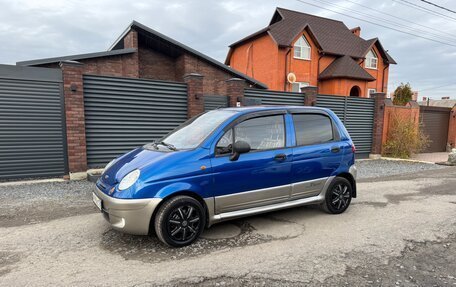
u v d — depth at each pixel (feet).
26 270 10.20
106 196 11.87
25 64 37.06
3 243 12.36
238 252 11.71
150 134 27.66
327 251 11.92
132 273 10.05
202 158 12.50
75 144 23.84
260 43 76.28
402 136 43.96
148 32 44.86
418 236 13.62
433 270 10.62
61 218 15.38
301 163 14.93
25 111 22.79
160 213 11.59
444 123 57.21
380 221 15.51
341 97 40.32
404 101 112.06
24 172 23.27
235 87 31.91
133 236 13.12
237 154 13.05
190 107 28.84
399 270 10.57
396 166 36.11
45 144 23.63
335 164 16.24
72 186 21.90
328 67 76.59
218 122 13.85
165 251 11.71
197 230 12.41
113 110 25.63
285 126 14.99
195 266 10.57
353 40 84.69
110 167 13.61
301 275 10.07
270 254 11.57
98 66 42.09
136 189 11.33
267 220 15.43
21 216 15.65
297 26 76.95
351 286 9.51
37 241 12.58
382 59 86.43
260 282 9.62
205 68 50.93
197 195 12.40
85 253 11.50
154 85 27.40
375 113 43.16
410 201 19.56
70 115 23.48
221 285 9.43
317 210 17.24
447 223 15.39
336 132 16.79
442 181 26.53
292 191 14.79
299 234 13.60
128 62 44.14
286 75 71.51
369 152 44.04
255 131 14.16
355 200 19.66
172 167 11.91
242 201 13.38
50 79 23.27
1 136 22.31
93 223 14.69
